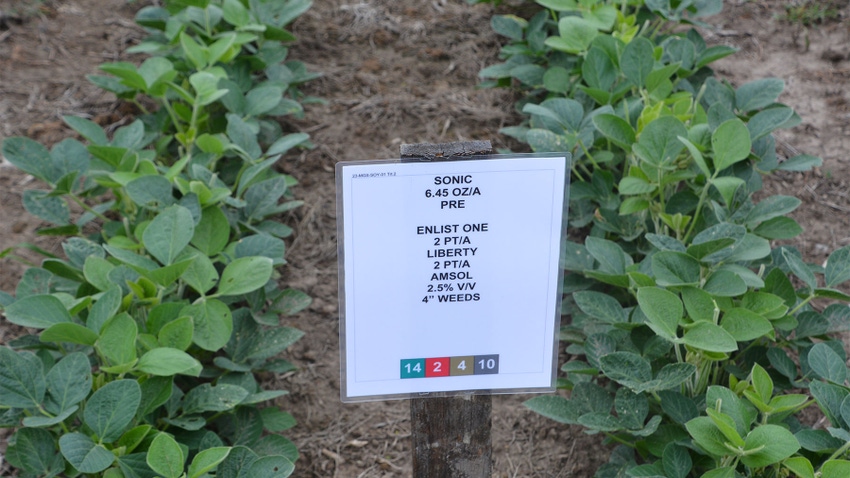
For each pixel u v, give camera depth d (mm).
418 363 1748
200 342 2115
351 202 1576
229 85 3043
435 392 1793
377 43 3820
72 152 2666
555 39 3143
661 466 1947
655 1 3244
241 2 3631
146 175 2375
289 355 2680
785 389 2285
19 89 3498
